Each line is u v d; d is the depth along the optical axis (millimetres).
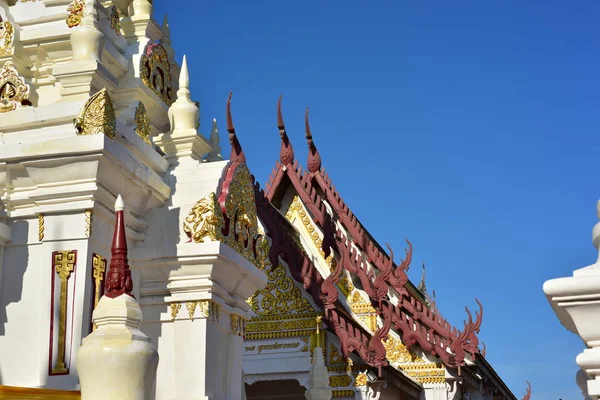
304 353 15789
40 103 9242
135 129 9469
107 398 6074
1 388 6418
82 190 8078
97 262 8156
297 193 19969
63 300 7941
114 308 6383
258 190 16578
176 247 8867
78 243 8078
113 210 8508
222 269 9016
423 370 19344
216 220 8906
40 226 8195
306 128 21078
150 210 9242
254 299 16344
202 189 9289
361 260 19000
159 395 8742
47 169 8117
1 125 8688
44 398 6598
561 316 3568
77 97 8797
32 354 7953
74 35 8938
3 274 8227
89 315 7945
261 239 10211
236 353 9500
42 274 8102
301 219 19844
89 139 8000
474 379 22141
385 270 18953
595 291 3221
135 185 8695
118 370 6113
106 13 9719
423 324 19812
